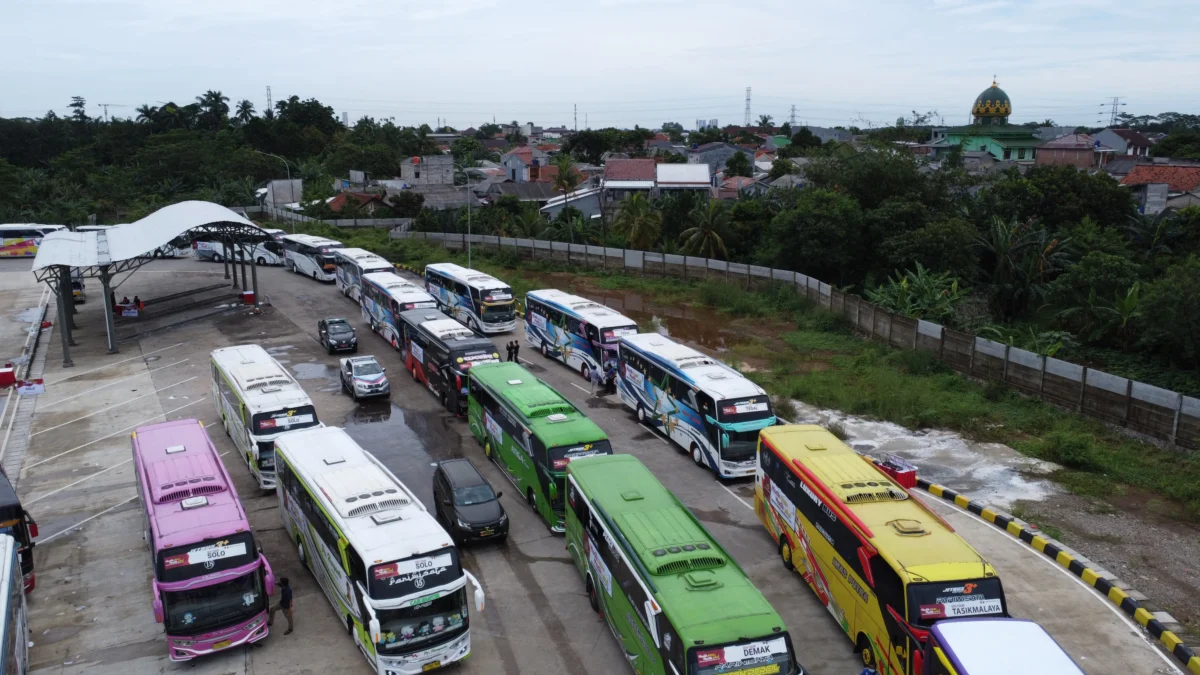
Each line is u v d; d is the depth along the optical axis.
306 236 65.25
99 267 40.06
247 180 100.38
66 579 20.25
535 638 17.62
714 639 13.40
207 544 16.55
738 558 20.91
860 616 16.19
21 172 99.06
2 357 39.97
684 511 17.48
